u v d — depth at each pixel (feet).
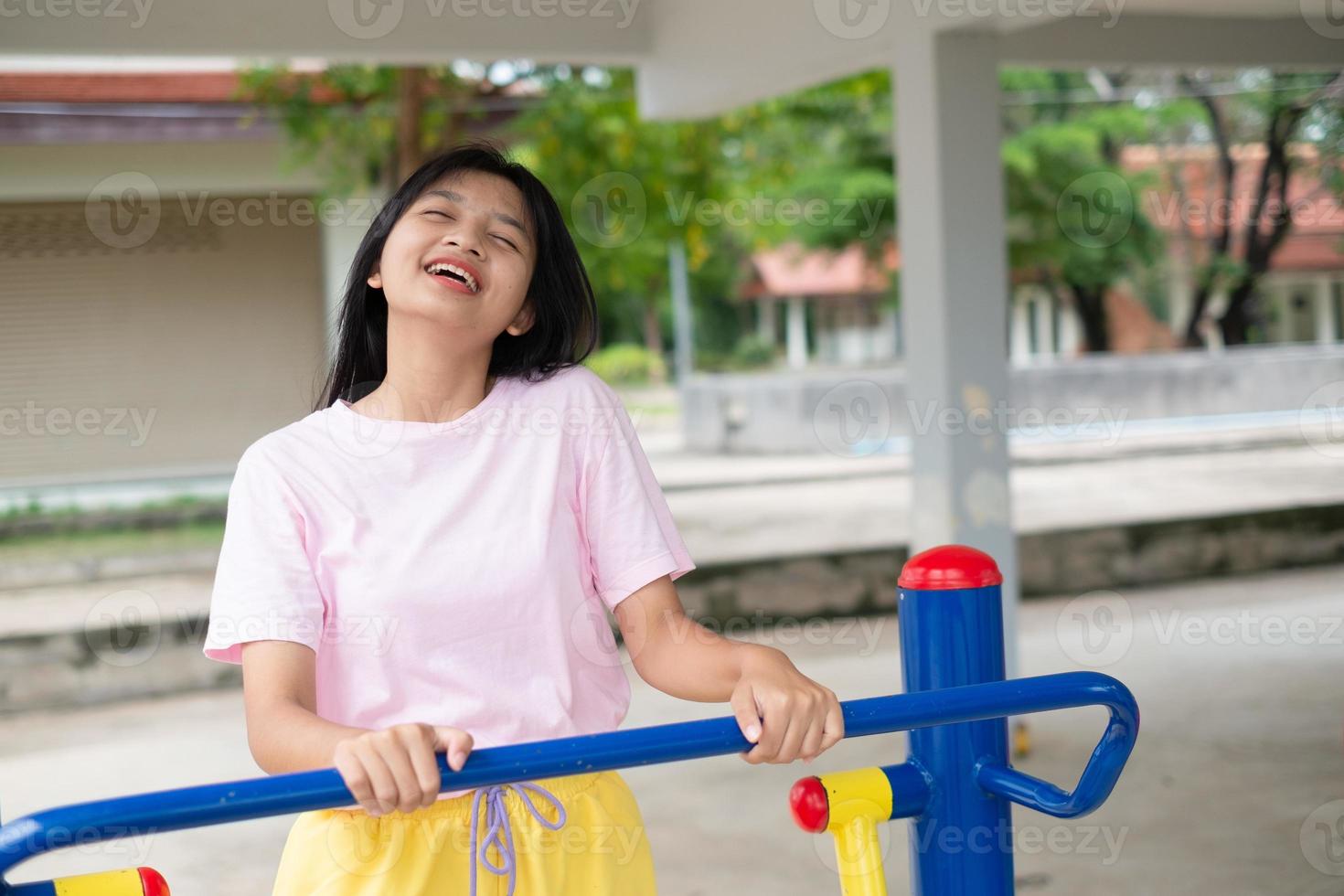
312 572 4.52
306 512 4.55
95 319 32.01
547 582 4.66
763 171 38.04
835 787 4.65
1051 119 44.04
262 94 26.91
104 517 28.89
